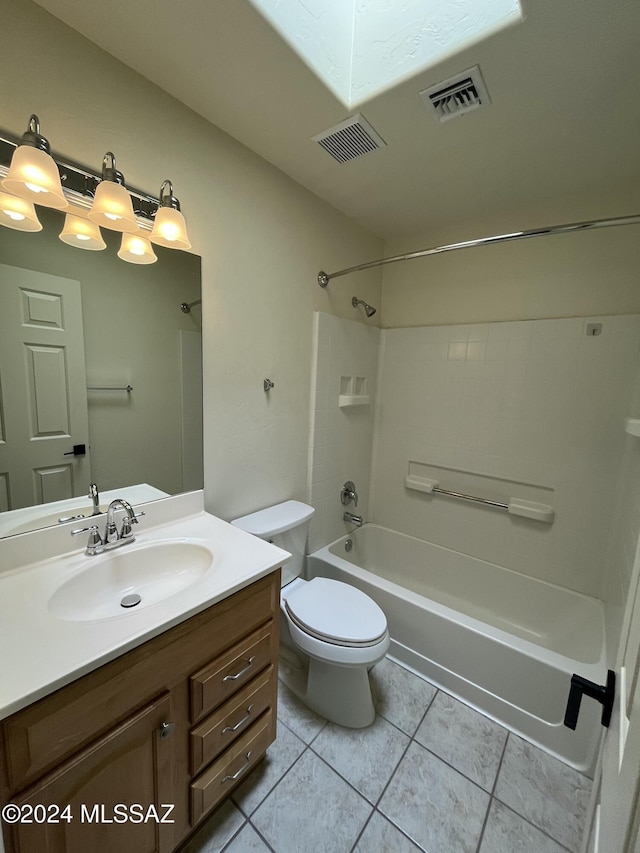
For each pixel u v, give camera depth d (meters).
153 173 1.21
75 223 1.06
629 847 0.34
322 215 1.91
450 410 2.27
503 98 1.17
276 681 1.21
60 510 1.12
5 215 0.95
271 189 1.61
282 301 1.75
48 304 1.05
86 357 1.15
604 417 1.77
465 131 1.34
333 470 2.23
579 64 1.03
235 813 1.14
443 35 1.03
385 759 1.32
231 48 1.02
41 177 0.83
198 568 1.19
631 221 1.27
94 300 1.14
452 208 1.96
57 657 0.71
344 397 2.20
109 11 0.93
